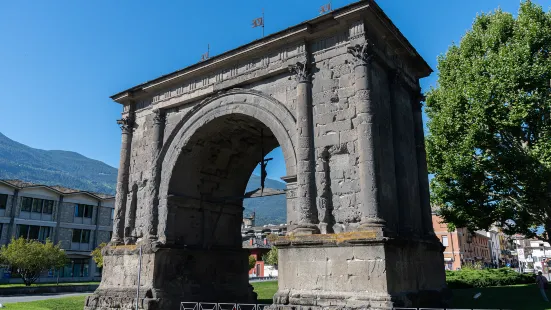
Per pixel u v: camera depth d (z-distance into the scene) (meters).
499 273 38.59
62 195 67.12
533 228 30.70
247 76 22.39
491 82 24.41
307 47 20.59
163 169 25.00
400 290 16.52
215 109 23.52
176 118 25.55
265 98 21.53
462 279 33.69
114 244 25.56
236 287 27.19
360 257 16.41
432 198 30.92
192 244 25.09
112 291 23.98
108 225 73.00
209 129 24.34
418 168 22.28
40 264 51.88
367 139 17.50
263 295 32.47
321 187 18.47
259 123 24.62
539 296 23.52
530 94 24.67
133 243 25.23
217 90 23.50
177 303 22.98
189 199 25.14
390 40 20.95
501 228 30.95
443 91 29.42
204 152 25.91
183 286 23.92
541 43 25.16
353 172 17.97
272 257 78.75
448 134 27.41
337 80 19.34
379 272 15.81
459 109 26.34
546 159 23.39
